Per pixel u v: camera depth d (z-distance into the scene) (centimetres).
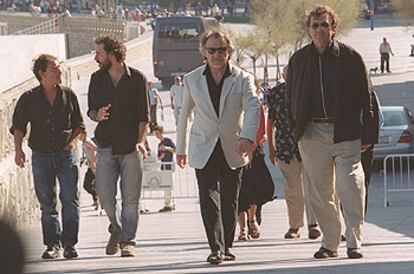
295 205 1719
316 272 1140
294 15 7194
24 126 1452
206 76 1303
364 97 1266
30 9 15862
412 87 7081
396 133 3588
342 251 1388
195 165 1303
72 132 1463
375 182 3388
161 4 16775
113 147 1425
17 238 525
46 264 1316
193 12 16400
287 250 1488
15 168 2081
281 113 1661
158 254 1510
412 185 3278
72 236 1466
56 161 1456
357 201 1271
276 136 1681
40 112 1438
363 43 10825
